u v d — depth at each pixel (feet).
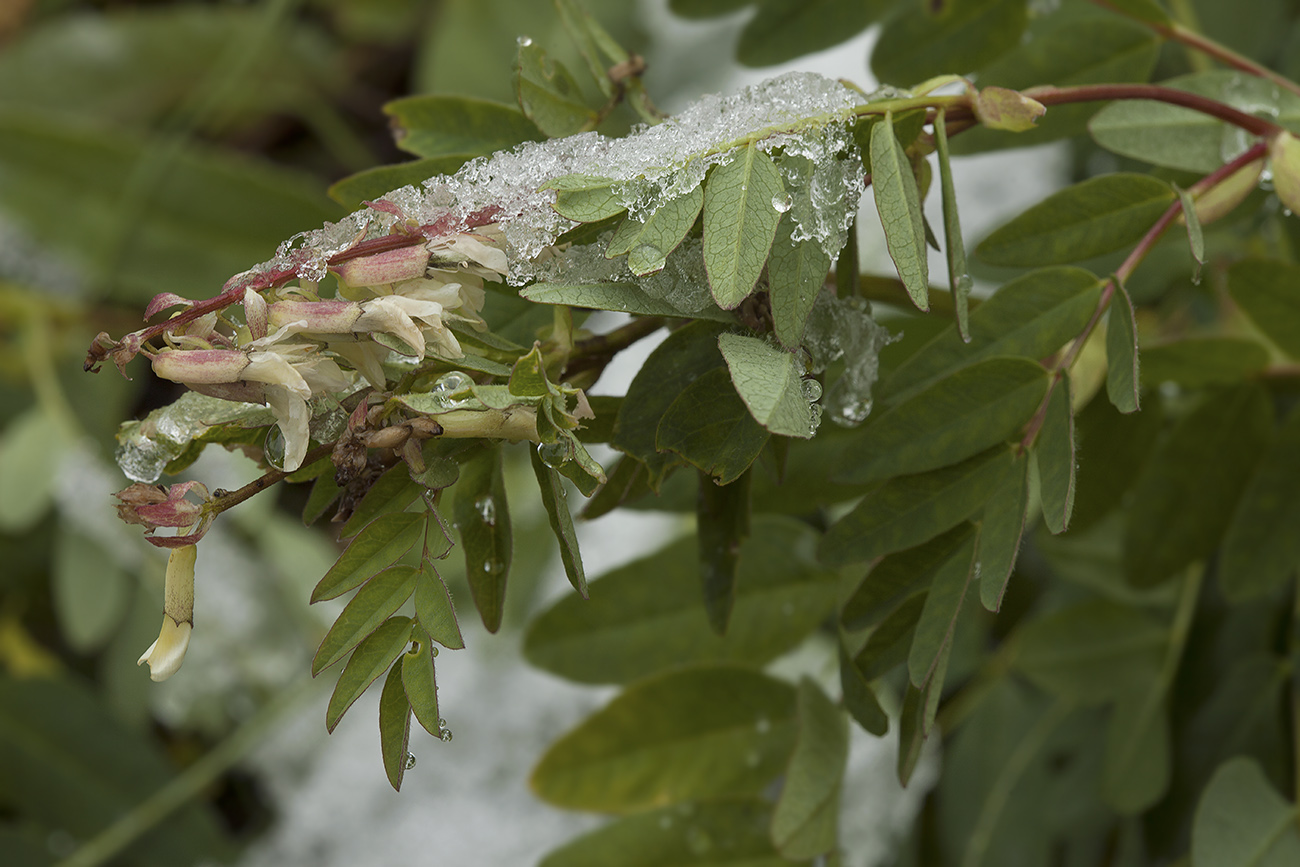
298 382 1.48
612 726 1.73
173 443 1.54
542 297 1.51
